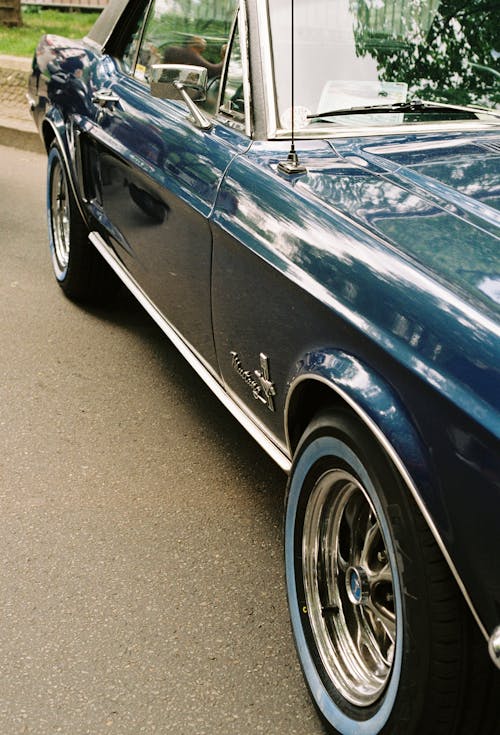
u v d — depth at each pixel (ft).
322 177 8.38
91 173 14.38
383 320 6.60
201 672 8.55
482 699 6.32
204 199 9.63
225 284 9.33
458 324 6.07
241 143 9.62
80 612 9.29
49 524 10.71
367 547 7.47
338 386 6.91
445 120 9.81
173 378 14.48
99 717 7.99
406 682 6.37
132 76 13.50
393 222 7.34
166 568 10.03
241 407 9.82
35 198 24.31
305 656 8.00
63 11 53.93
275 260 7.97
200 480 11.75
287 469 8.70
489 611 5.77
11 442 12.46
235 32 10.30
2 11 46.19
